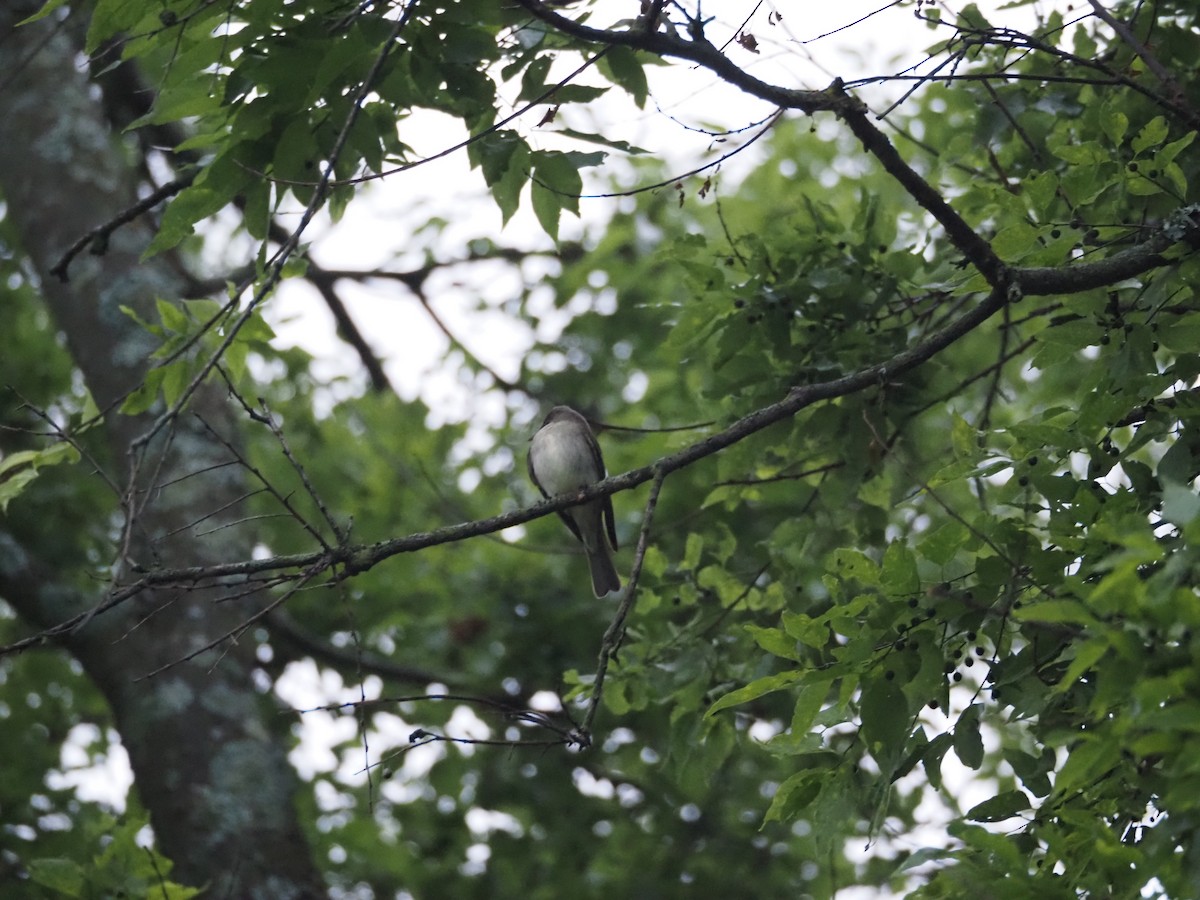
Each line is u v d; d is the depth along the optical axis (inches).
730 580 428.1
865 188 410.0
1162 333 308.0
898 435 424.2
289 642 668.1
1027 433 290.7
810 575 439.8
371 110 348.2
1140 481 286.0
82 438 700.0
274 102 317.7
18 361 741.9
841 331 404.5
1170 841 226.4
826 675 272.4
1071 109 386.9
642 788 715.4
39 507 713.0
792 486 549.0
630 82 328.8
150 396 379.2
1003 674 290.2
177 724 492.7
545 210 341.4
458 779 742.5
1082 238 324.5
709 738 405.1
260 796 488.4
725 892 684.7
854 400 404.8
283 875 473.7
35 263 561.3
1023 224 310.0
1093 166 309.1
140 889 398.0
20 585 536.7
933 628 281.3
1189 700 205.6
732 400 424.2
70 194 561.9
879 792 285.0
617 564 672.4
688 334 403.9
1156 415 296.8
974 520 291.7
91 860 476.4
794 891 690.2
